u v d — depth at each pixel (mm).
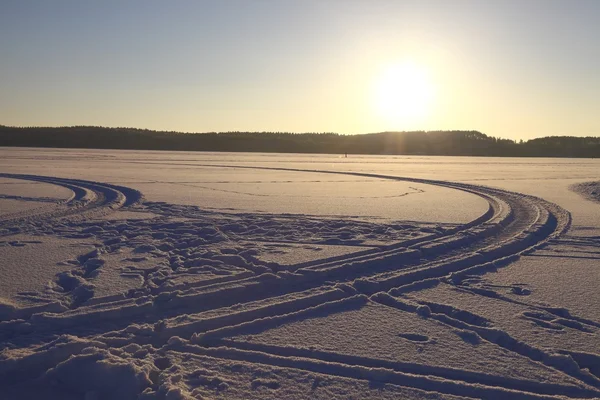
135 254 7805
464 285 6590
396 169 34688
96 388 3926
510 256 8234
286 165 37594
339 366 4238
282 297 5977
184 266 7203
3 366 4137
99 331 4934
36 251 7922
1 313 5184
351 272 7215
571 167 43844
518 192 19156
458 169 36312
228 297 6047
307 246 8602
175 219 11281
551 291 6348
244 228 10219
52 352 4359
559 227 11258
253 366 4227
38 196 15320
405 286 6473
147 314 5414
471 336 4879
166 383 3807
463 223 11180
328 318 5324
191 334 4926
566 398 3826
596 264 7797
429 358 4406
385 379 4059
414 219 11695
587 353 4527
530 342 4738
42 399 3820
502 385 4023
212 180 22562
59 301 5520
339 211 12891
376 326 5117
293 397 3764
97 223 10602
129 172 26859
